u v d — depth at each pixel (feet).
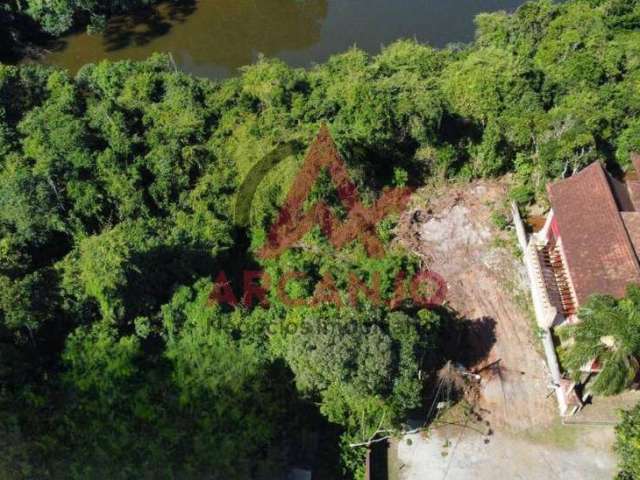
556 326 131.54
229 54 232.73
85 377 107.45
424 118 153.89
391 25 239.50
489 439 118.73
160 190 144.56
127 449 103.86
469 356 130.41
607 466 115.34
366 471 111.24
